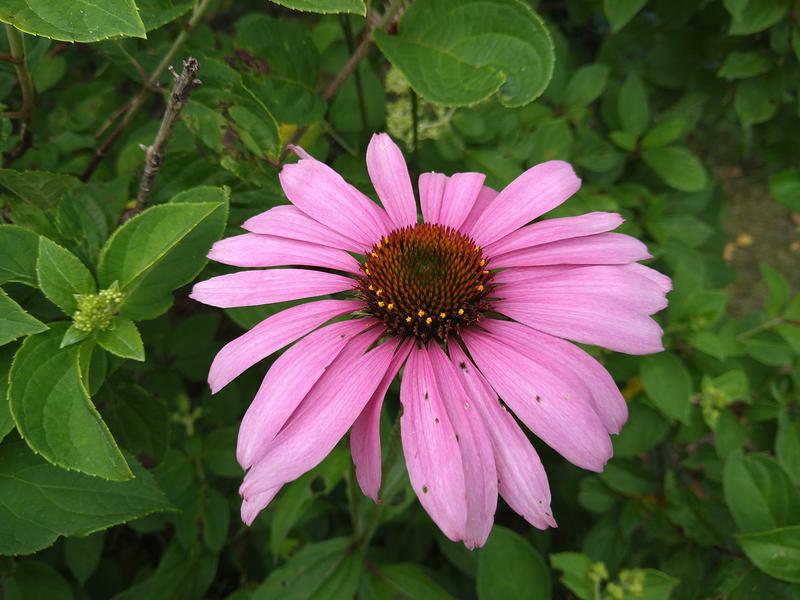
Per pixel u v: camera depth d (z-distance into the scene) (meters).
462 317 0.15
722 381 0.25
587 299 0.15
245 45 0.19
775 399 0.27
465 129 0.25
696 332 0.25
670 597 0.25
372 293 0.16
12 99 0.26
